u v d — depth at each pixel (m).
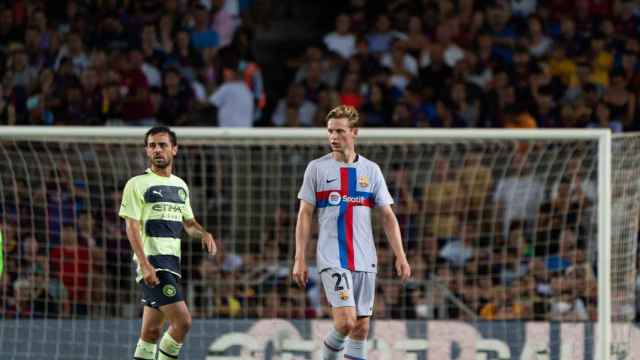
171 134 27.58
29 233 37.41
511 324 33.97
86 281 37.41
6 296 36.66
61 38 52.34
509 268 39.31
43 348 34.81
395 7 55.53
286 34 57.62
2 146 37.19
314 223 39.16
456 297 39.16
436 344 33.88
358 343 26.61
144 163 39.00
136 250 26.27
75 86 50.00
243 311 38.47
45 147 37.41
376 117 49.50
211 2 54.00
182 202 27.53
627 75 52.53
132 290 37.75
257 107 51.53
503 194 40.09
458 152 40.03
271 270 38.81
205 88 51.12
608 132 32.88
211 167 41.12
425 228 40.34
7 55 51.88
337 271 25.86
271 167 40.59
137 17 53.06
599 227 32.62
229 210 41.03
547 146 39.00
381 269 38.78
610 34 53.97
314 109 50.28
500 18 53.97
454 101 50.00
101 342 34.53
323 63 51.88
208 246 27.95
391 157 39.84
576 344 33.75
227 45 51.72
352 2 57.12
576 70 52.12
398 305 38.47
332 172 26.38
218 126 50.00
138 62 50.72
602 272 32.47
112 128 33.41
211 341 33.78
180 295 27.03
